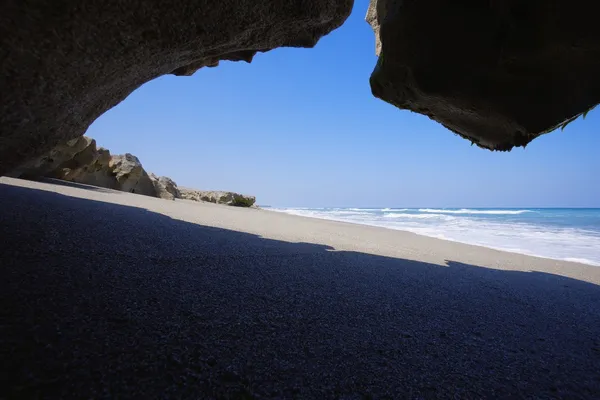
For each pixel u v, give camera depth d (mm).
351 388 1580
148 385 1358
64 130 2348
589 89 2211
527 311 3203
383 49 2801
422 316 2697
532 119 2475
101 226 3961
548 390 1811
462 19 2283
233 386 1452
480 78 2453
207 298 2377
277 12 2402
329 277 3498
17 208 3918
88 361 1430
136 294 2207
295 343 1929
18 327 1556
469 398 1634
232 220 7711
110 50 1861
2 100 1677
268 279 3102
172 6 1868
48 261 2451
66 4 1522
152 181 13414
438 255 6156
